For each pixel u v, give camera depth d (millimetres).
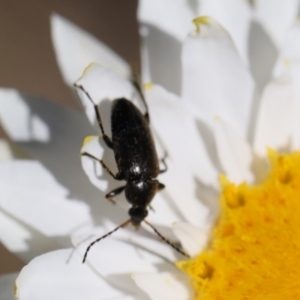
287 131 67
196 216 67
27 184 67
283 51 67
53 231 67
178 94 69
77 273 64
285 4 69
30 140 69
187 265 65
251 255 65
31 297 63
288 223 65
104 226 67
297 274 64
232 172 67
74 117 69
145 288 64
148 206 67
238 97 67
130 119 67
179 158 67
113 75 68
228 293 64
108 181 67
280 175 66
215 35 66
